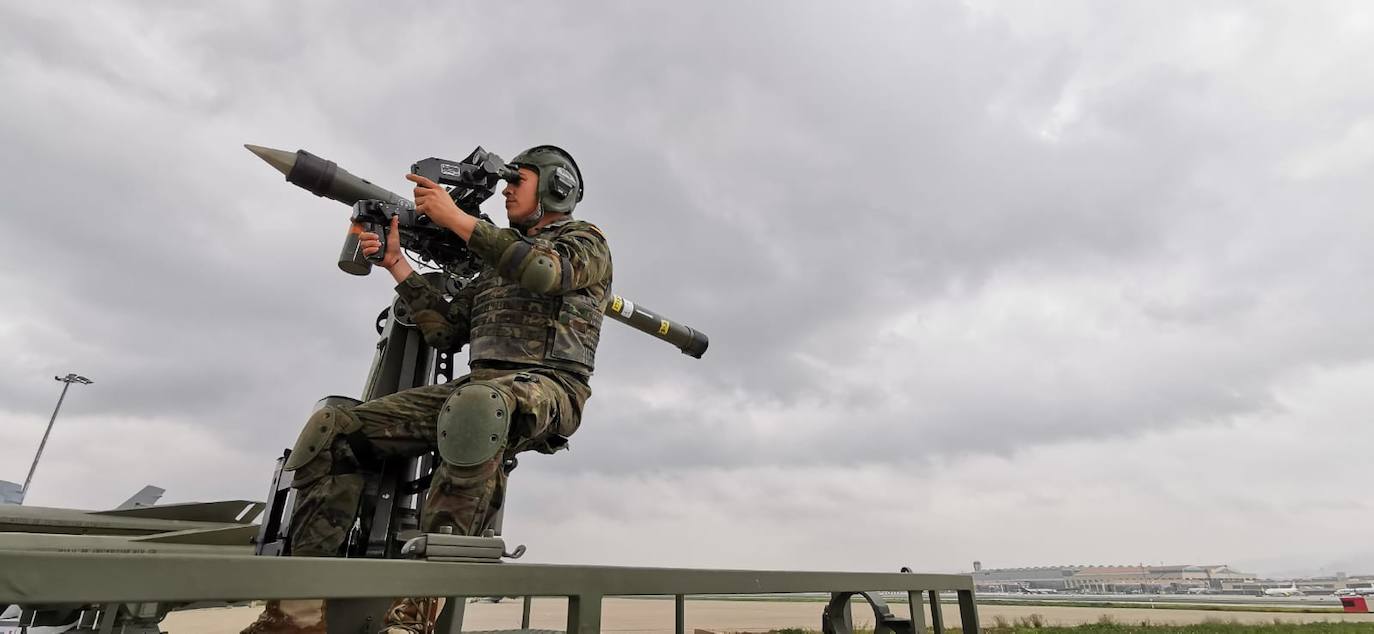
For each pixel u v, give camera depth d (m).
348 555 2.42
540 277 2.14
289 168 2.83
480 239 2.12
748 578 1.89
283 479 2.48
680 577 1.71
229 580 1.01
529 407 2.09
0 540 1.96
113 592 0.91
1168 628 27.78
